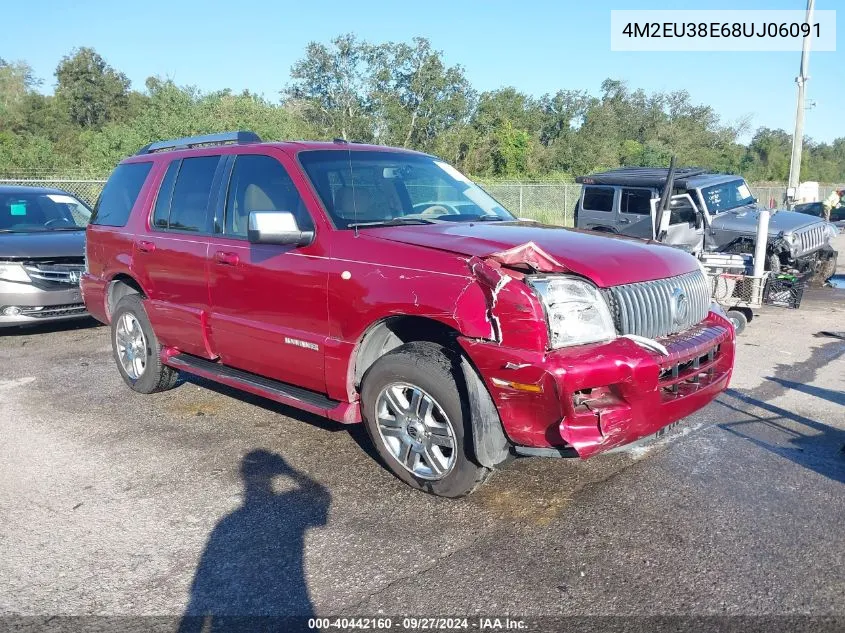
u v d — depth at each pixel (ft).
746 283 28.09
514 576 10.72
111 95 207.92
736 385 20.70
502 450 12.06
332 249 13.87
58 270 27.89
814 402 19.03
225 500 13.47
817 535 11.75
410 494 13.57
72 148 145.18
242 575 10.91
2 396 20.35
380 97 137.90
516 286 11.15
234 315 16.19
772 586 10.29
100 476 14.66
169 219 18.43
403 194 16.02
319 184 14.96
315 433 16.99
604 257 12.49
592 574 10.73
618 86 214.28
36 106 182.60
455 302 11.78
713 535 11.80
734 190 41.91
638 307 12.19
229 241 16.28
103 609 10.11
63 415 18.58
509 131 146.41
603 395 11.54
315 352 14.21
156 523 12.61
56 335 28.96
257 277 15.30
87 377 22.33
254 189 16.10
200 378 21.95
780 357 24.18
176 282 17.78
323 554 11.48
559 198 88.99
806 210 82.07
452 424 12.39
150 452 15.92
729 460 15.01
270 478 14.43
